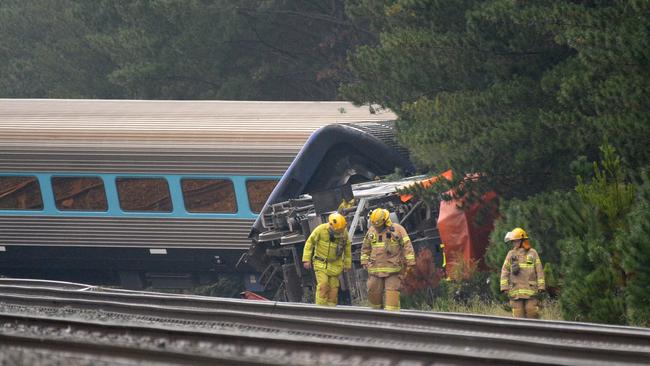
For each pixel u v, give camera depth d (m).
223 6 139.88
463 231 62.12
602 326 29.44
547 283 47.19
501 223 56.53
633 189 42.41
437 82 68.75
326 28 147.12
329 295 54.53
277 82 149.88
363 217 63.53
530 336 26.86
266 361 13.11
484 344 19.95
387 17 79.81
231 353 13.32
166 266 83.00
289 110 88.62
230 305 34.59
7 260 86.12
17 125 83.81
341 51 145.25
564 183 62.19
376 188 68.19
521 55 65.62
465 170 62.16
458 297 60.69
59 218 82.94
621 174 43.59
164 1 136.75
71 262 84.69
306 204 70.19
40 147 81.44
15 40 184.00
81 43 170.12
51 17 178.25
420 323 30.38
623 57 52.31
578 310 39.69
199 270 82.31
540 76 66.12
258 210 78.56
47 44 180.12
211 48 143.12
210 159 78.38
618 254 40.16
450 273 61.59
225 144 77.88
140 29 145.25
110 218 81.81
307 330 25.53
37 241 84.38
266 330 26.64
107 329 15.76
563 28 58.12
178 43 141.12
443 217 62.44
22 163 82.25
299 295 68.94
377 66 70.00
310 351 14.62
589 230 42.56
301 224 65.88
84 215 82.31
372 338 23.30
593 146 60.38
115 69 168.62
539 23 58.91
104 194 81.62
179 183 79.88
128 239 82.12
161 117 85.50
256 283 81.25
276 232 68.38
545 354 19.38
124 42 145.50
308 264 54.38
